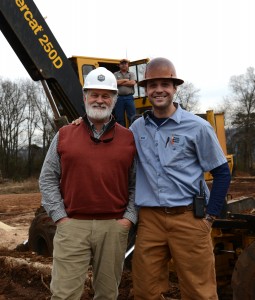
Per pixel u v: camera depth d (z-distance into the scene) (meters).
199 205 3.78
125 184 3.95
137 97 7.98
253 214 4.81
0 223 11.92
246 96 46.69
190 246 3.75
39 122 50.47
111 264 3.94
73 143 3.86
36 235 7.71
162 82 3.83
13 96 50.44
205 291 3.78
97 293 4.06
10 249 8.98
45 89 6.68
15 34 6.37
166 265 3.99
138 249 3.92
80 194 3.83
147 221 3.90
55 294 3.81
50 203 3.96
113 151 3.86
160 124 3.86
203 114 6.93
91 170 3.81
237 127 46.44
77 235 3.87
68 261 3.84
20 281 6.75
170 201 3.75
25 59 6.71
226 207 5.11
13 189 30.92
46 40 6.59
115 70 7.93
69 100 6.79
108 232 3.89
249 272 4.14
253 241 4.64
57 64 6.67
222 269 5.44
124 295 5.73
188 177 3.79
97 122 3.90
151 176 3.82
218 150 3.83
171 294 5.38
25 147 50.62
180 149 3.78
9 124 50.28
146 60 8.02
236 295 4.26
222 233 5.33
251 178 30.64
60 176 4.05
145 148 3.90
